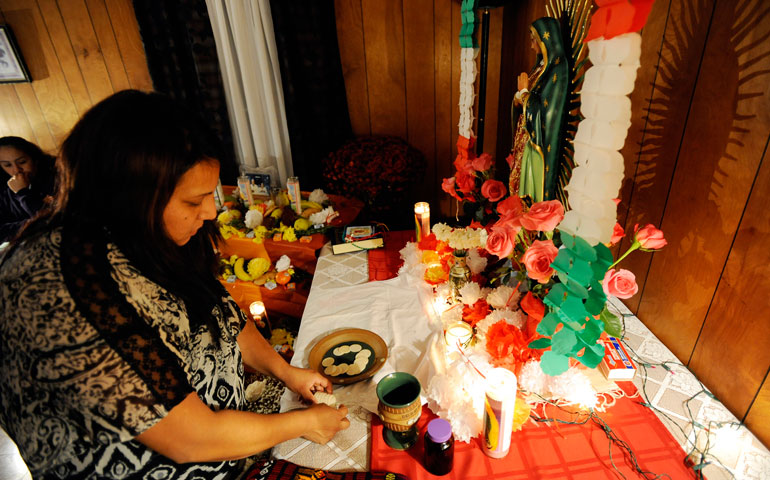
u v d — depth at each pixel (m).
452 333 1.11
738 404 0.90
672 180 1.02
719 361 0.94
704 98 0.90
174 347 0.65
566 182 1.00
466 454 0.85
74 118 3.04
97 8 2.71
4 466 1.63
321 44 2.53
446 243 1.50
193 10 2.46
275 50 2.52
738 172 0.83
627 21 0.59
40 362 0.53
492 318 1.13
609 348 1.04
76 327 0.53
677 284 1.04
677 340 1.07
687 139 0.96
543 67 0.99
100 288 0.55
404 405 0.82
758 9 0.75
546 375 0.96
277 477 0.79
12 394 0.55
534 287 1.09
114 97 0.58
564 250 0.79
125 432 0.56
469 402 0.94
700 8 0.89
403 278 1.47
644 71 1.09
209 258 0.85
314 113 2.70
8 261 0.57
